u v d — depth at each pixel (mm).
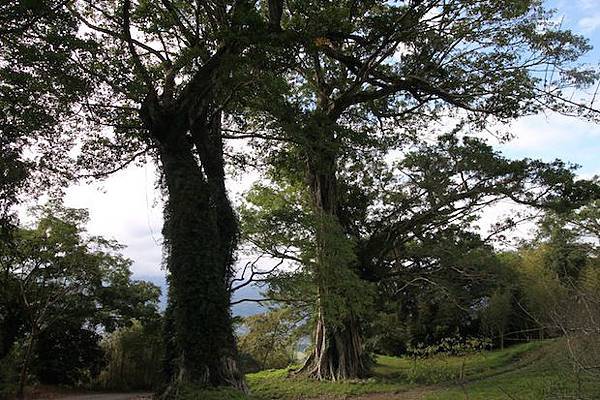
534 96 18953
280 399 20266
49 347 29469
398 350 34781
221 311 15156
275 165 23734
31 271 26453
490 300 32219
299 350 34438
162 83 16625
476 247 28922
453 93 20547
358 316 23969
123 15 14727
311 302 20438
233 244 17531
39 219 26531
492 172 24797
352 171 27500
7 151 12805
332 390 21062
